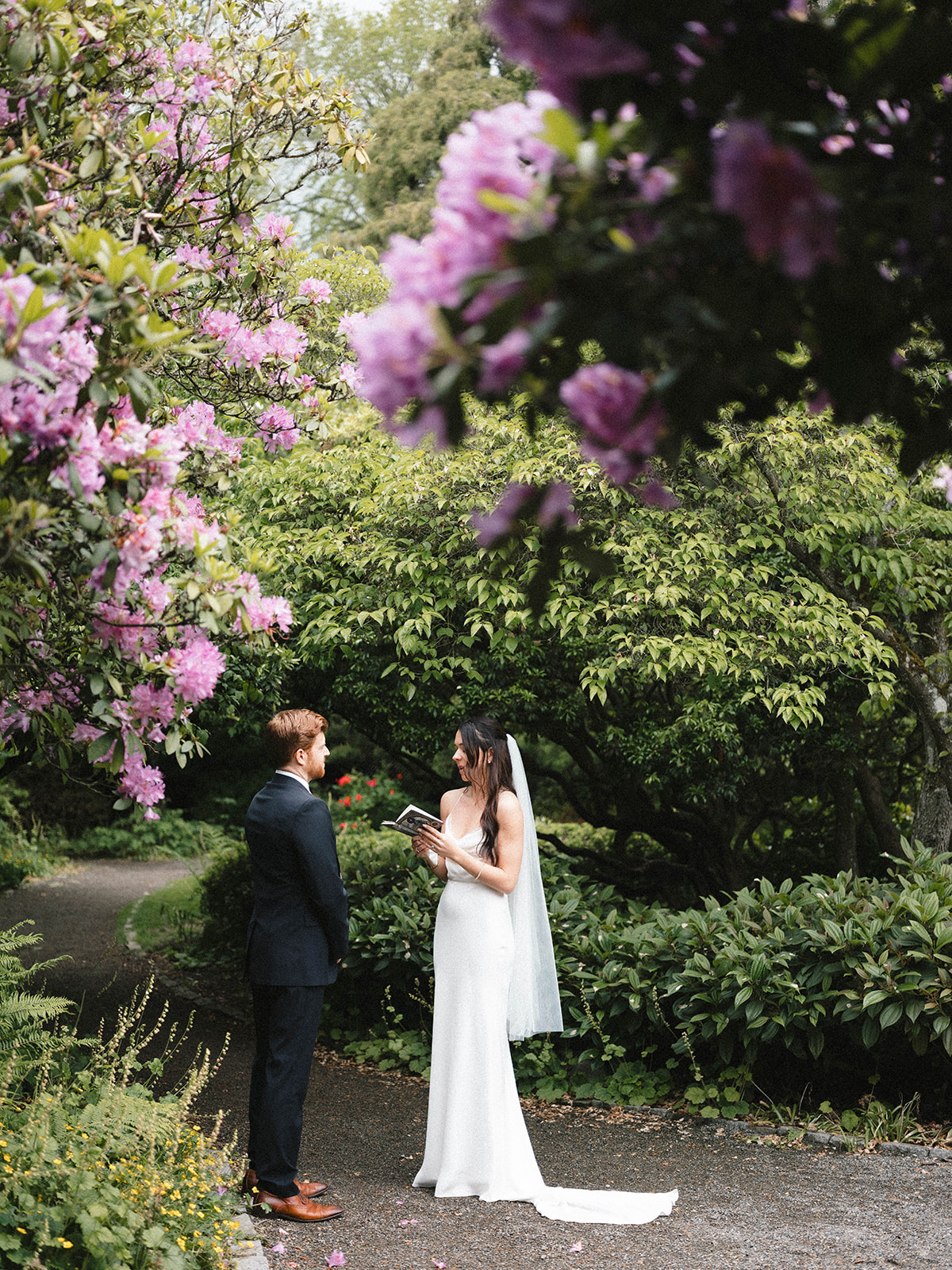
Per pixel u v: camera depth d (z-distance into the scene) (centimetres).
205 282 336
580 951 528
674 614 541
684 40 96
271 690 585
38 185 235
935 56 97
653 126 98
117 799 273
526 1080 515
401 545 563
